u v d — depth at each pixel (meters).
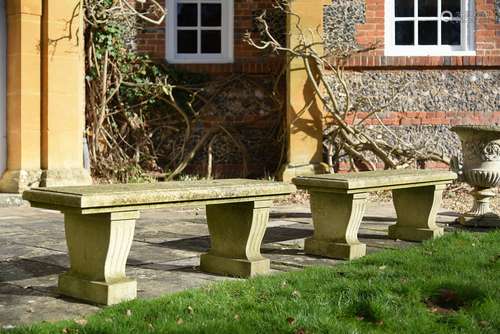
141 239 7.42
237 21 12.59
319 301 4.58
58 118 10.52
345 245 6.31
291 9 11.63
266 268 5.66
